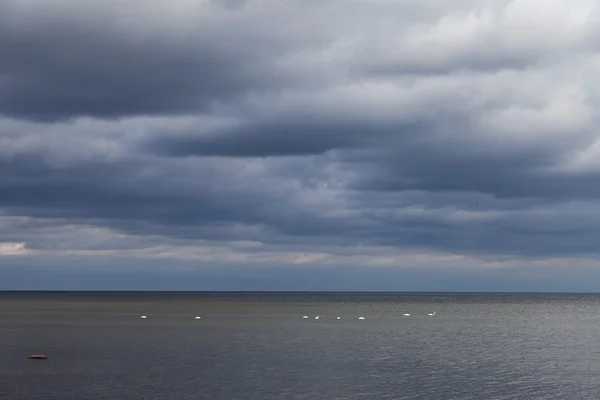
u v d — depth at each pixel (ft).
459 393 191.83
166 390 192.65
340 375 220.23
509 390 196.54
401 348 301.84
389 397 185.78
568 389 198.59
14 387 196.13
